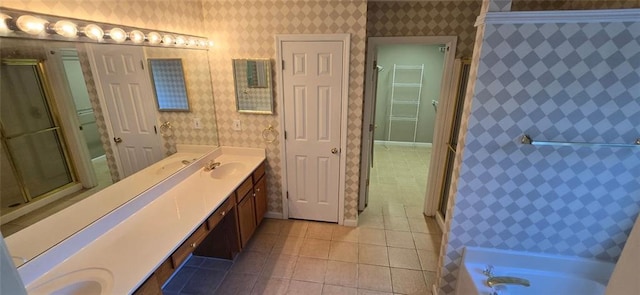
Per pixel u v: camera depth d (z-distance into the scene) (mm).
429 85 5590
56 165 1392
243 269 2373
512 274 1817
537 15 1376
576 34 1387
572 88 1465
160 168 2137
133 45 1861
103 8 1658
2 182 1179
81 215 1501
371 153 3316
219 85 2707
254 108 2727
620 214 1634
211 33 2561
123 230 1630
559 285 1777
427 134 5883
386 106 5879
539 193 1678
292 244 2701
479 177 1711
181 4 2285
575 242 1744
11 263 620
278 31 2451
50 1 1368
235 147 2908
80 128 1516
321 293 2139
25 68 1258
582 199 1646
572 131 1529
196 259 2480
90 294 1263
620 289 994
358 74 2469
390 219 3148
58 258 1359
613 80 1421
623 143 1494
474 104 1578
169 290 2160
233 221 2326
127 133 1827
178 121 2314
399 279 2281
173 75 2240
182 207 1893
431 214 3211
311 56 2477
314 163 2846
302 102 2639
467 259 1889
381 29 2688
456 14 2555
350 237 2816
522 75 1486
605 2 1769
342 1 2295
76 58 1492
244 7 2439
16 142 1222
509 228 1789
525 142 1551
